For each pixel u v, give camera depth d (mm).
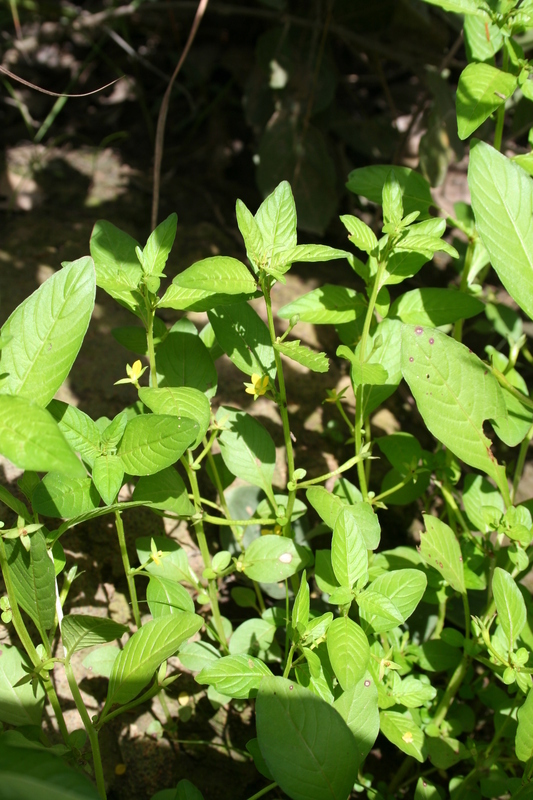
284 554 708
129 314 866
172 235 677
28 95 1121
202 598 717
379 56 1015
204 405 667
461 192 1044
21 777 601
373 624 681
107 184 1009
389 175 684
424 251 695
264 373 713
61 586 752
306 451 836
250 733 749
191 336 721
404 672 724
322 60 973
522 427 717
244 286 660
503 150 898
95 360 834
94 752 667
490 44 721
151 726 737
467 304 729
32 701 677
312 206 941
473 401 703
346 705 666
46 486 655
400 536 830
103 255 689
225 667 672
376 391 728
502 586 680
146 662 663
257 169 945
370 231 694
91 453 658
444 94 871
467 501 740
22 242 911
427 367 700
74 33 1163
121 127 1113
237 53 1088
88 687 737
